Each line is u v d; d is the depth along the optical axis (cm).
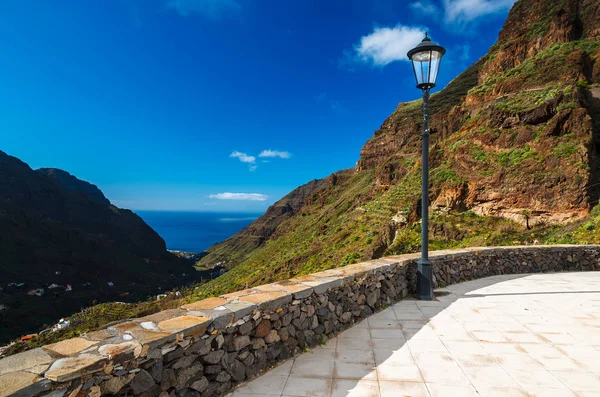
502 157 2344
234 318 305
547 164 2044
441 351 381
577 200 1825
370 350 388
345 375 328
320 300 424
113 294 13412
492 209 2219
